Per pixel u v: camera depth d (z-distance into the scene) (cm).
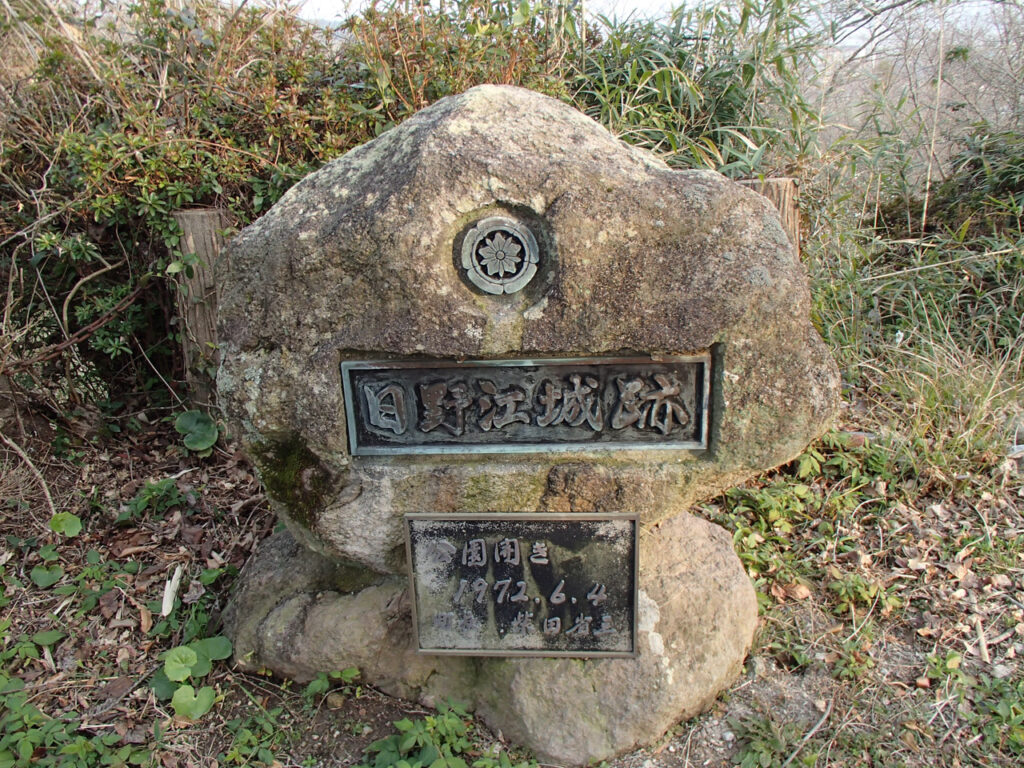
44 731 215
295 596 241
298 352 201
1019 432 352
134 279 379
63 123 377
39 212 344
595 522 209
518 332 194
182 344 375
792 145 478
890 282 442
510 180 190
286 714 227
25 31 407
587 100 487
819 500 316
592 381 200
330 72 415
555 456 208
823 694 228
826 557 287
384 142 209
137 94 384
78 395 376
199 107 372
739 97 483
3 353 335
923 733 214
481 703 226
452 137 193
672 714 216
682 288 192
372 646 229
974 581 271
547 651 219
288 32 411
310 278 196
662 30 510
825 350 209
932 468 319
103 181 350
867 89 616
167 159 354
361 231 191
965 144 532
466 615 219
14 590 276
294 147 388
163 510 319
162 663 247
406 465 210
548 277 193
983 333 423
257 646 236
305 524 218
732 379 198
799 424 204
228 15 416
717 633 225
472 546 213
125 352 395
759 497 308
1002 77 579
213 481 345
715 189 192
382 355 200
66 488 334
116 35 432
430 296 192
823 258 438
